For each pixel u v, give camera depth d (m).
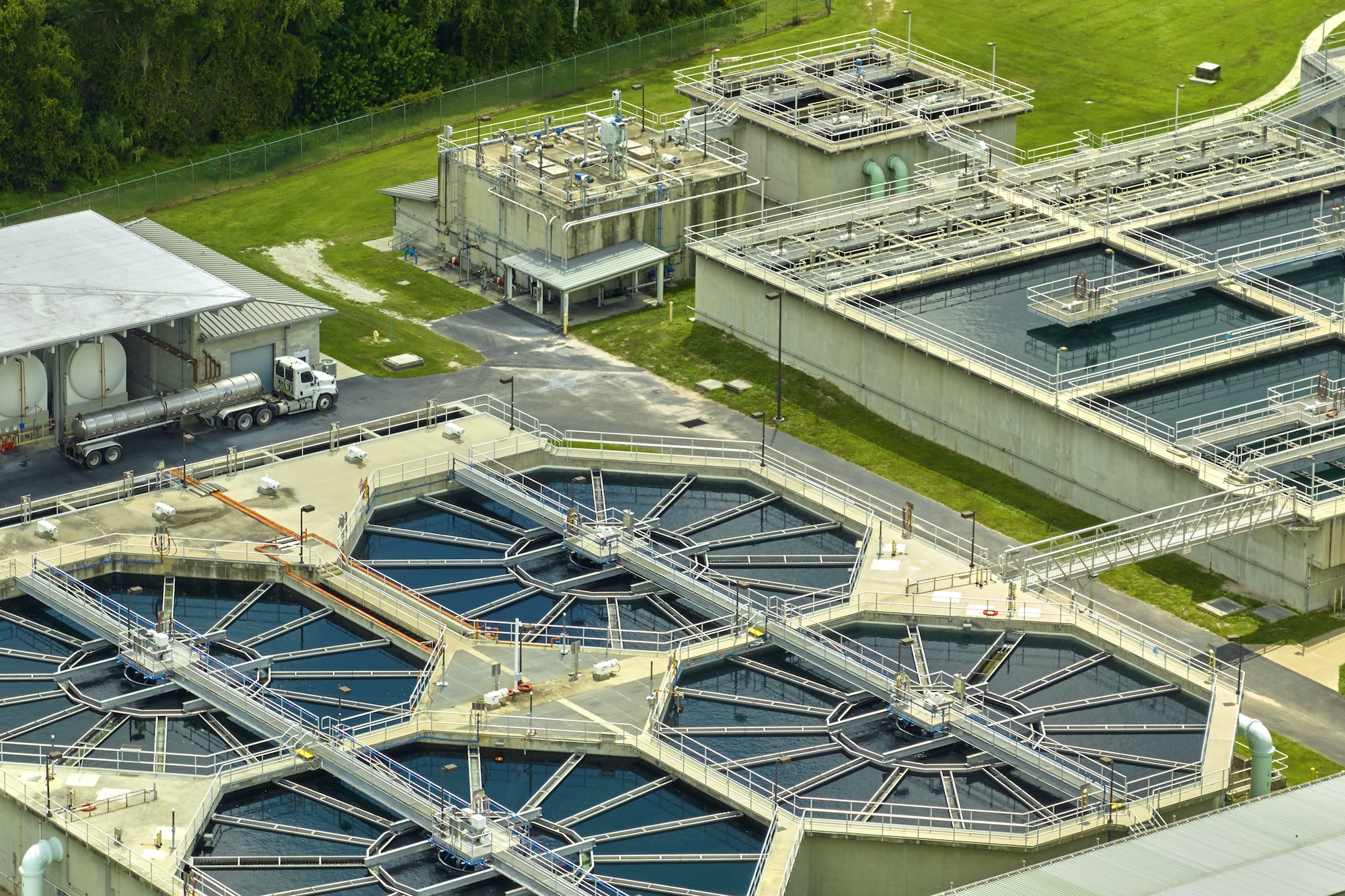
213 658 126.38
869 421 165.25
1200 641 136.62
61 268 164.38
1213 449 146.50
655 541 141.88
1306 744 125.81
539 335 179.50
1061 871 101.50
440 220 191.75
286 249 195.38
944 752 118.94
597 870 109.25
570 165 187.00
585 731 119.81
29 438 158.25
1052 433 152.62
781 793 113.81
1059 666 127.06
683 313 183.00
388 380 170.50
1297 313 166.25
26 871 108.56
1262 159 197.25
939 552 138.50
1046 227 181.12
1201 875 100.75
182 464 151.50
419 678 126.56
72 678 125.19
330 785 116.69
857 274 172.38
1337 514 138.38
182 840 109.00
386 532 143.25
